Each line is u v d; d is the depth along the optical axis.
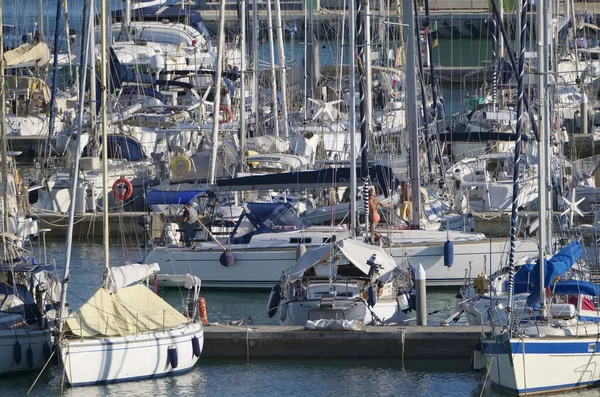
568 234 137.38
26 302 107.75
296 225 147.62
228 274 144.25
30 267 108.62
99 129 191.38
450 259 142.12
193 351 108.50
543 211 105.75
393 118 199.00
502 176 187.38
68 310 115.62
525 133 176.25
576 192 176.75
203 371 110.44
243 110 177.50
